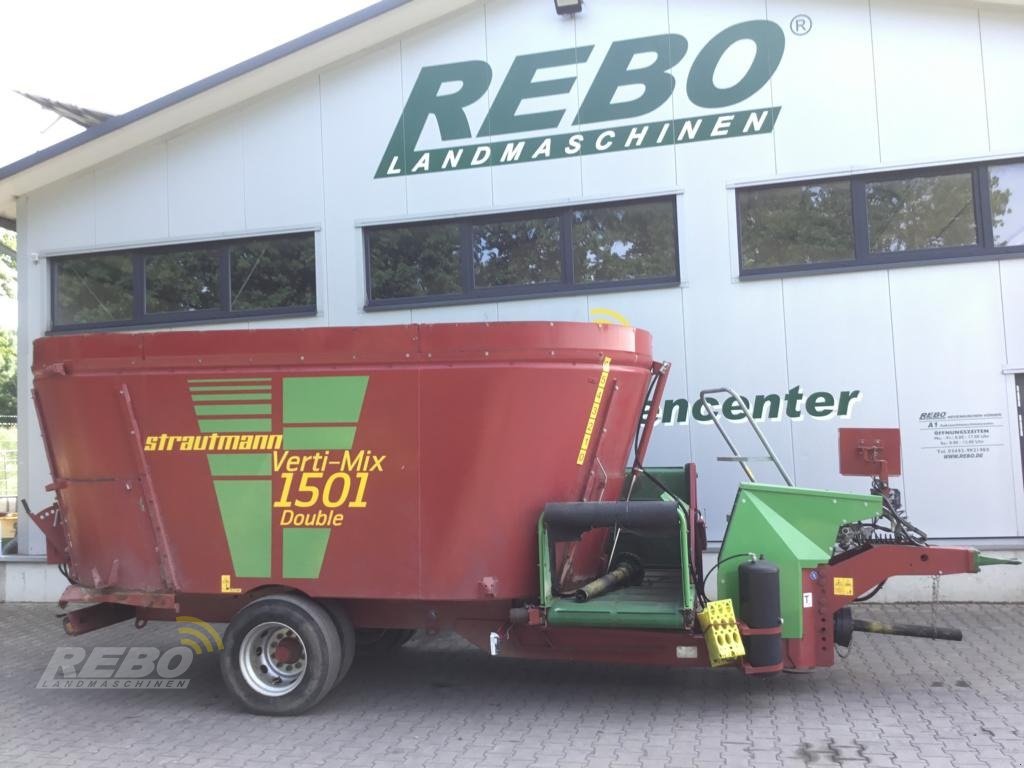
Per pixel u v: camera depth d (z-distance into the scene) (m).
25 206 9.39
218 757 4.45
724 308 7.79
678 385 7.83
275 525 5.03
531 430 4.86
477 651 6.57
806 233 7.78
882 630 5.09
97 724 5.04
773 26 7.77
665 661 4.83
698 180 7.89
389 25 8.30
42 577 8.97
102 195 9.20
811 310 7.64
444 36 8.39
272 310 8.81
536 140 8.21
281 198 8.76
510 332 4.82
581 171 8.12
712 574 5.15
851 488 7.48
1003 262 7.36
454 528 4.84
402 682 5.77
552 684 5.64
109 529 5.30
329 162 8.66
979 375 7.36
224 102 8.75
